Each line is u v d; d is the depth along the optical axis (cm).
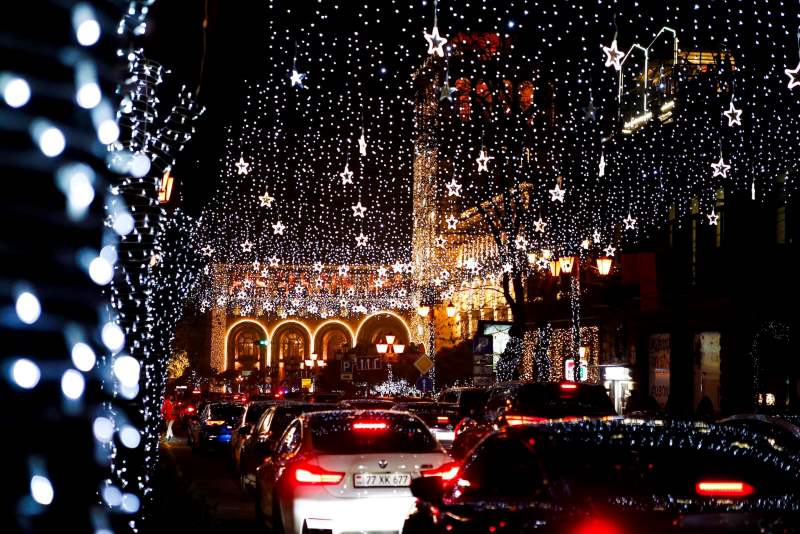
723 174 2495
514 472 559
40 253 238
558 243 4197
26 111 231
